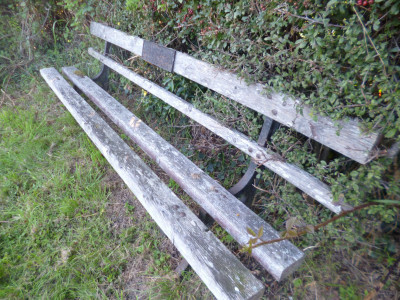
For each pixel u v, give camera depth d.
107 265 1.88
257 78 1.64
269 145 1.67
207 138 2.56
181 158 1.93
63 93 2.87
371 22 1.11
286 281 1.68
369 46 1.15
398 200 1.25
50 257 1.96
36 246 2.03
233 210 1.54
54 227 2.14
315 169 1.57
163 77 2.73
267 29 1.58
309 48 1.44
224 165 2.43
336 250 1.64
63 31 4.54
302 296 1.59
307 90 1.47
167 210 1.58
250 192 1.89
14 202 2.35
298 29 1.40
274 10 1.43
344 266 1.60
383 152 1.20
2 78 4.13
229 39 1.80
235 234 1.43
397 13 1.07
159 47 2.35
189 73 2.11
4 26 4.39
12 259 1.96
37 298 1.74
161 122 2.99
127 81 3.30
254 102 1.68
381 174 1.31
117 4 3.01
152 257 1.93
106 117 3.23
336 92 1.28
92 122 2.39
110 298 1.75
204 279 1.30
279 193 1.91
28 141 2.89
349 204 1.32
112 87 3.62
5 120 3.17
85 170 2.55
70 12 4.22
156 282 1.78
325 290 1.55
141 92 3.29
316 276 1.62
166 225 1.54
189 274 1.80
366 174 1.27
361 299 1.44
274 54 1.51
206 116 2.04
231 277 1.26
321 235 1.63
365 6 1.14
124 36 2.85
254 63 1.63
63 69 3.43
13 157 2.71
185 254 1.42
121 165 1.92
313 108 1.35
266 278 1.74
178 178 1.78
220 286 1.22
